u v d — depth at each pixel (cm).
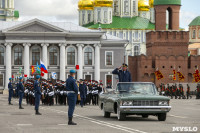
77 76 10944
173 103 6044
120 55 11200
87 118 3134
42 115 3428
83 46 11019
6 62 10706
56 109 4381
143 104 2839
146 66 12875
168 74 12825
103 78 11175
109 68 11169
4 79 10800
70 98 2608
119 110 2867
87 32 10900
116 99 2944
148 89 3084
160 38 13088
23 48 10881
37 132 2205
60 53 10806
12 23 11562
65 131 2250
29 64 10881
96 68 11000
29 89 5438
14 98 7844
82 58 11044
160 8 13488
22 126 2508
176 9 13575
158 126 2517
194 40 19700
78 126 2517
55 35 10731
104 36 11369
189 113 3750
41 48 10919
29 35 10688
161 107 2838
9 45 10681
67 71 10962
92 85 5678
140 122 2781
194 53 18238
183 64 12838
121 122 2781
